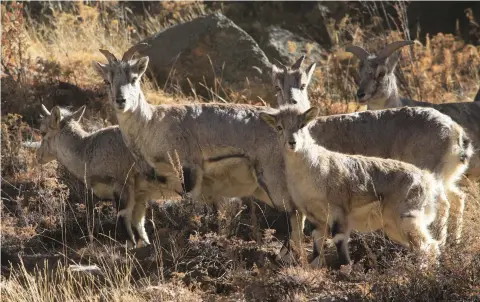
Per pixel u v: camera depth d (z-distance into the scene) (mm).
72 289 22266
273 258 23281
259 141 25188
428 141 24234
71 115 28312
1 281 23375
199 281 22375
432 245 21047
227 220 24719
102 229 27391
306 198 21734
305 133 21406
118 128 27453
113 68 25641
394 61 30688
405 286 19516
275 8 49844
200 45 40125
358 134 24828
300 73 28703
